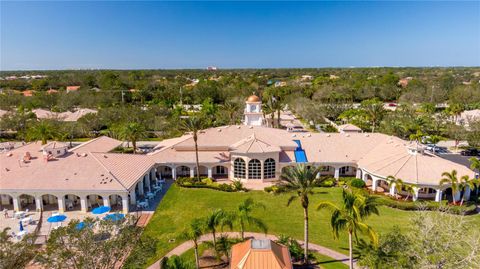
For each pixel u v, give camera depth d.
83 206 45.44
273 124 100.88
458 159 69.31
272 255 27.59
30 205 47.91
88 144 63.47
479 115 94.50
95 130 97.56
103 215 44.75
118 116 98.62
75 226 25.59
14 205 45.50
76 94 138.12
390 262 26.62
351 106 124.19
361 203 28.47
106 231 26.39
